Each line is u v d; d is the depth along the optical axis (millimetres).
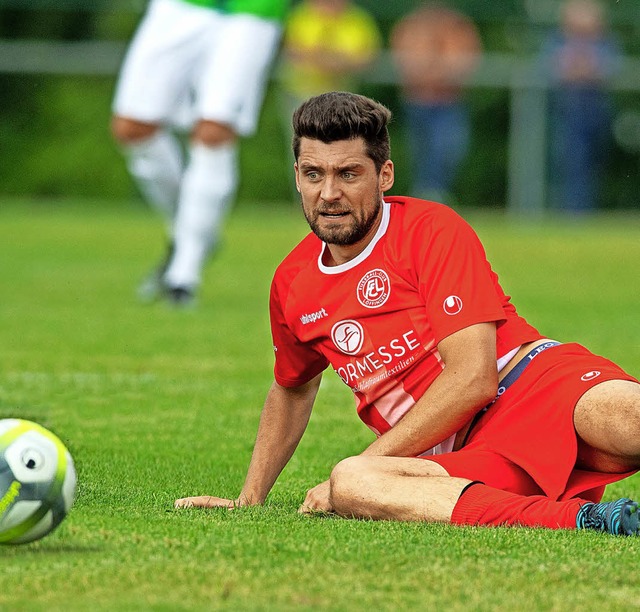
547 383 14992
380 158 15164
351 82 72125
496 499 14016
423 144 71625
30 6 88938
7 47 74312
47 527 12328
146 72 36719
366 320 15570
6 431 12328
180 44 36219
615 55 74312
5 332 33000
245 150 91188
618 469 14797
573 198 74875
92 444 20156
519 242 62219
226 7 36219
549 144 74438
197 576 11602
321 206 15109
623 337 33281
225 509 14977
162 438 20906
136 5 89938
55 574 11625
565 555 12523
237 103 36375
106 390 25312
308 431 22000
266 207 91250
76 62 74750
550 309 39500
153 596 11008
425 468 14508
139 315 36625
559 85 73375
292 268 16047
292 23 71438
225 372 27812
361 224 15164
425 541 12992
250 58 36031
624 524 13312
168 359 29312
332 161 14922
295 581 11508
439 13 71875
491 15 80250
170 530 13453
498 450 14836
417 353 15461
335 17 71000
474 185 88938
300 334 16094
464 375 14844
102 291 42469
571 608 10883
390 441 14977
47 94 93562
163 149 38312
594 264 54719
